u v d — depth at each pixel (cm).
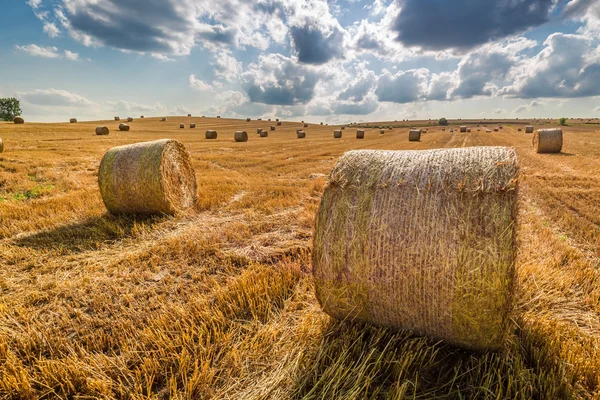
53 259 541
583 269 466
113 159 786
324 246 336
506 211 283
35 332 346
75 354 313
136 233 659
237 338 346
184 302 415
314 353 316
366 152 375
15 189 1019
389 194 321
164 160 773
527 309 380
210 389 279
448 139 3791
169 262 524
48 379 290
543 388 272
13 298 421
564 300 398
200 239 612
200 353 311
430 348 322
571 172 1315
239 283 438
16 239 620
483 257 280
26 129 3862
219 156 2006
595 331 345
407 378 295
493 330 290
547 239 586
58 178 1191
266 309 388
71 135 3381
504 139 3581
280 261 516
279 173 1463
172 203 797
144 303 411
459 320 297
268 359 317
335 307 348
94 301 410
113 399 270
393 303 318
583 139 3250
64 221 736
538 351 306
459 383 291
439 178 313
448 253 290
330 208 339
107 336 343
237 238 617
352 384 282
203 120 8712
